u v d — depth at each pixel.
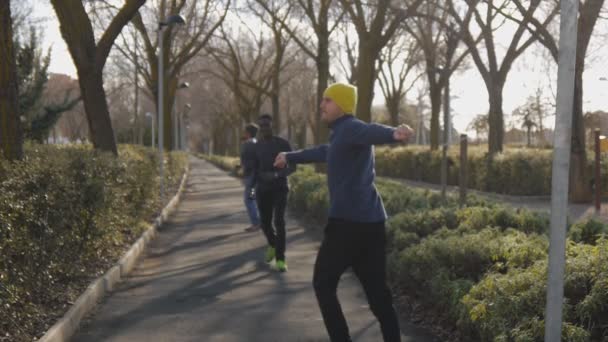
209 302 6.61
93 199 7.49
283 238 8.22
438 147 33.12
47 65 23.17
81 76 13.17
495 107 24.36
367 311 6.17
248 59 45.97
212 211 17.23
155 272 8.38
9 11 7.87
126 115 66.88
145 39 28.20
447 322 5.46
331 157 4.30
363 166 4.26
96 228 7.76
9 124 7.88
